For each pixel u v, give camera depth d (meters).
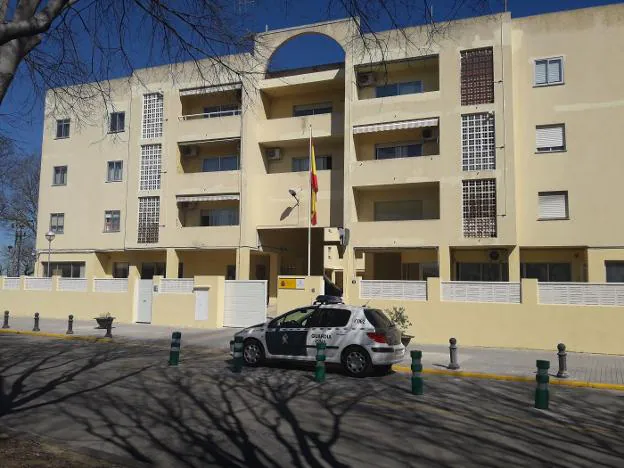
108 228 31.36
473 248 23.42
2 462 5.37
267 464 6.00
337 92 28.31
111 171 31.64
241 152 27.33
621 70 22.23
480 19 23.14
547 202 22.83
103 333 20.48
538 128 23.12
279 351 13.05
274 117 29.23
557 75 23.06
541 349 16.70
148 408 8.61
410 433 7.42
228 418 8.05
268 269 32.38
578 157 22.48
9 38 4.74
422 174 23.56
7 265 60.53
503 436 7.42
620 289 16.19
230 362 14.21
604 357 15.53
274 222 27.50
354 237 24.27
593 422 8.50
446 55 23.55
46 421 7.64
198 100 29.95
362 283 18.97
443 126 23.36
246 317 22.72
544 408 9.34
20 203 46.19
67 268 32.75
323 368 11.49
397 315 17.38
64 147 33.03
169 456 6.22
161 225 28.73
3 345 17.23
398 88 25.94
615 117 22.14
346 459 6.22
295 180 27.39
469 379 12.53
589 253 22.05
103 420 7.77
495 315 17.33
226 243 27.19
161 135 29.42
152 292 24.31
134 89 30.17
